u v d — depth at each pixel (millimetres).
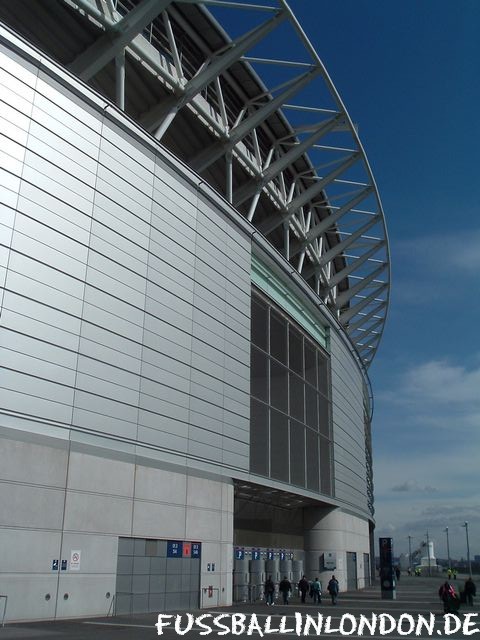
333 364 39406
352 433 43438
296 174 36469
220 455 23891
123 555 18328
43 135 17672
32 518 15609
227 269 26078
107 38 22062
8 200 16328
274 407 29875
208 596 21984
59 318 17219
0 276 15750
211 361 24031
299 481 31703
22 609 15047
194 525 21703
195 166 28219
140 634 13820
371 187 36938
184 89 25141
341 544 37875
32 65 17719
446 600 22453
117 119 20438
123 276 19781
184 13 25734
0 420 15227
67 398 17094
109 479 18109
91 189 19016
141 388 19922
